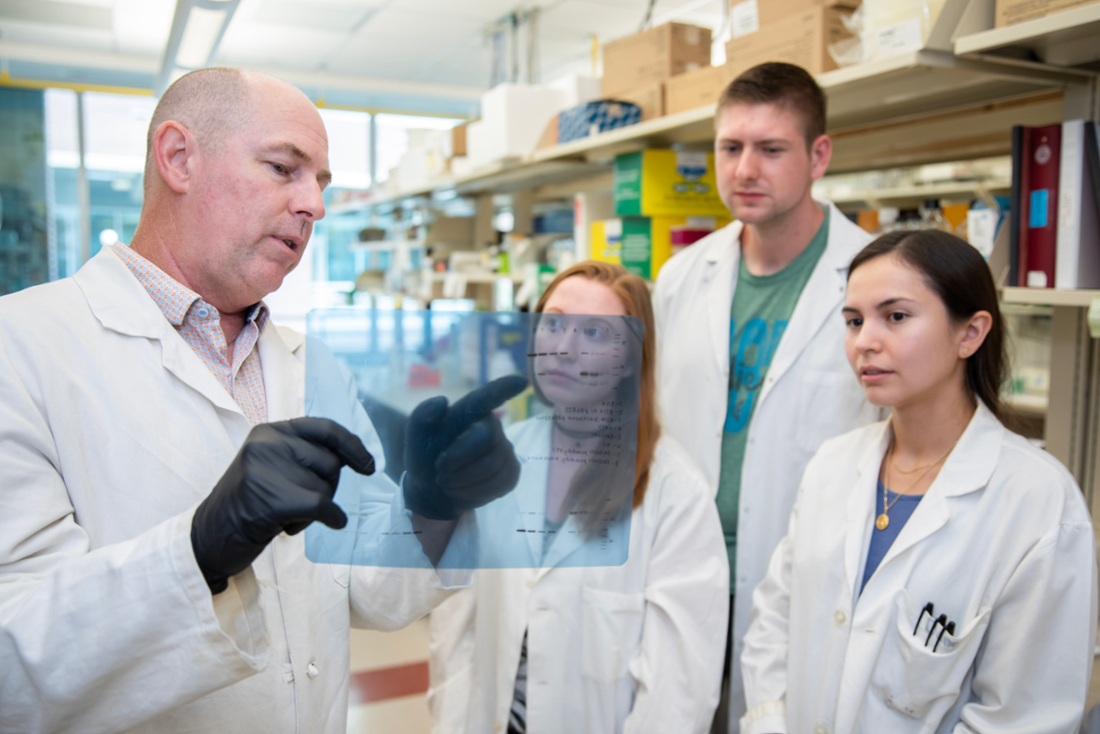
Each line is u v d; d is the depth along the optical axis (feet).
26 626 2.14
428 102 24.50
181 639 2.15
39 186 21.62
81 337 2.71
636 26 17.65
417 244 16.61
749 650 4.11
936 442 3.61
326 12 16.85
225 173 2.77
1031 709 3.06
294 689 2.92
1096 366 4.91
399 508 2.63
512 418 2.75
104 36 18.22
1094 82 4.80
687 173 7.66
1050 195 4.53
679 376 5.53
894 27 4.81
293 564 3.00
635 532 3.86
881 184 12.28
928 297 3.39
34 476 2.42
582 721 3.82
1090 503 4.97
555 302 3.88
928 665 3.22
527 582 3.89
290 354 3.43
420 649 9.52
